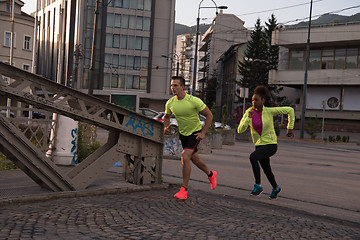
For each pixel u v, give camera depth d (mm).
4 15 49031
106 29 61031
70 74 70000
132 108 20312
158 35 63438
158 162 6824
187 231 3902
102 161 5867
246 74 59094
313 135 35688
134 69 62344
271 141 6527
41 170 5133
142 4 62281
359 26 43500
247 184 8242
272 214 5258
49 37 82000
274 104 54812
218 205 5570
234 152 16750
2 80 4605
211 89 78062
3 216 3967
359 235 4531
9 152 4984
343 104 47500
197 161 6215
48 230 3582
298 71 48344
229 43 83375
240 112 58344
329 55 47781
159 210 4859
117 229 3793
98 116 5633
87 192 5449
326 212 5953
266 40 61469
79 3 60062
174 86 5793
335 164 14984
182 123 5898
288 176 10227
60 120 8883
